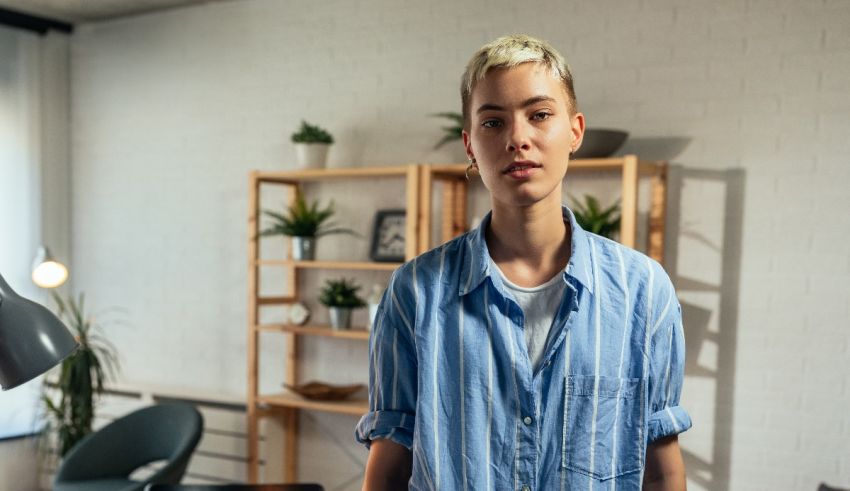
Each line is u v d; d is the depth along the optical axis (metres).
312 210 3.73
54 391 4.37
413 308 1.13
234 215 4.21
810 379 2.97
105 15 4.52
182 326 4.38
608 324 1.07
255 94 4.14
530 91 1.00
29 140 4.53
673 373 1.12
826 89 2.92
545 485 1.07
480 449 1.07
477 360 1.08
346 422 3.92
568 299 1.08
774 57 3.00
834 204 2.92
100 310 4.65
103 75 4.62
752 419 3.06
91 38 4.66
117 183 4.58
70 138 4.73
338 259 3.90
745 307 3.06
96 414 4.22
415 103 3.72
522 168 1.01
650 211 3.20
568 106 1.05
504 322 1.08
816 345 2.96
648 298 1.09
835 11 2.91
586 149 3.04
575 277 1.07
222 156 4.23
